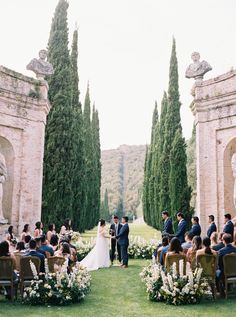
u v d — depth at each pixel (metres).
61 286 9.41
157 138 40.44
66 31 25.28
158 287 9.87
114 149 153.12
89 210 40.81
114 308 9.12
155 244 18.83
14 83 18.58
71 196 23.81
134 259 18.42
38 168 19.27
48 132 23.86
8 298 9.78
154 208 42.47
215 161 18.81
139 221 72.94
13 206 18.30
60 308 9.06
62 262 10.02
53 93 24.34
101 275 13.72
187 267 9.45
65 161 23.80
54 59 24.78
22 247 11.41
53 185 23.19
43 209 23.08
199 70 19.72
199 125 19.42
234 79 18.28
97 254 15.60
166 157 32.94
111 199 113.38
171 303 9.50
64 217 23.20
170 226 15.51
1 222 17.34
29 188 18.89
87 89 40.94
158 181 38.03
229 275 9.96
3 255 9.55
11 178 18.45
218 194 18.58
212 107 19.05
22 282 9.60
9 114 18.30
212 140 19.05
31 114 19.30
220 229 18.27
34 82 19.47
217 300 9.77
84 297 10.11
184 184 27.41
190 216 27.03
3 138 18.36
